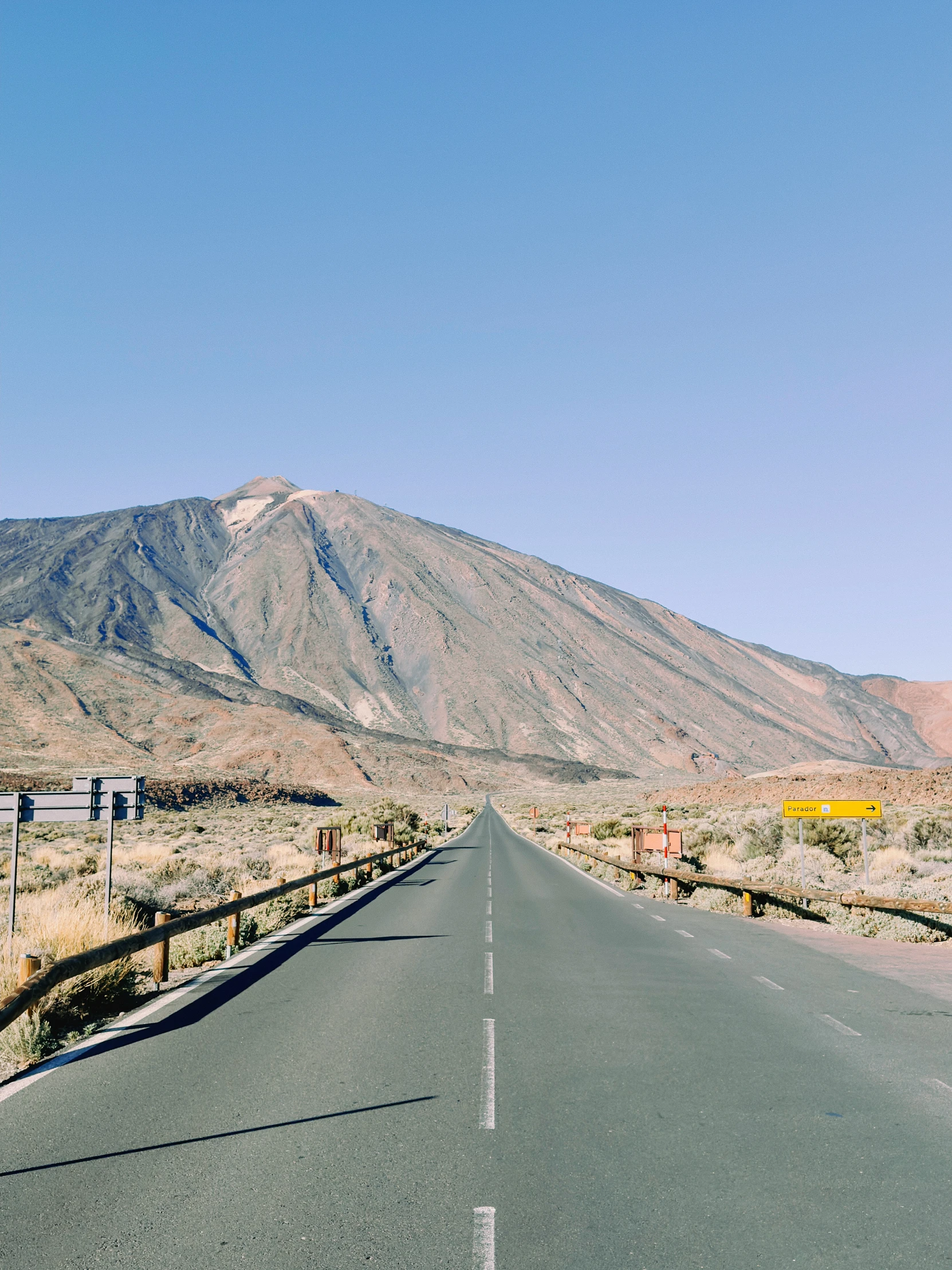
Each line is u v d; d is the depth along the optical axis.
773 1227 4.36
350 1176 4.96
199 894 20.38
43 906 15.52
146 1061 7.32
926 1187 4.85
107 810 12.76
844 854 28.75
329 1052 7.59
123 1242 4.18
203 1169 5.06
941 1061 7.43
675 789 115.81
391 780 165.25
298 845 38.53
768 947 13.65
